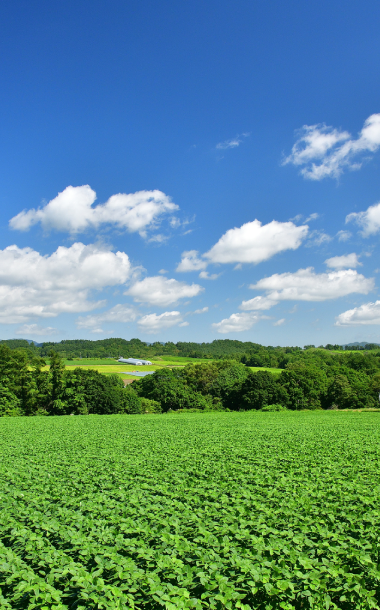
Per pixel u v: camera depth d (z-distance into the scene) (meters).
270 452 23.98
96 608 6.53
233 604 6.62
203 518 10.65
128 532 9.42
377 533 9.57
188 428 44.00
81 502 12.42
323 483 15.02
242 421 54.91
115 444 29.19
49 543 8.92
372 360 118.75
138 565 8.14
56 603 6.60
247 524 9.93
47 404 80.88
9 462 21.72
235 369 107.50
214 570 7.27
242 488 14.13
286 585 6.64
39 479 16.62
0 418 64.44
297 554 7.97
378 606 6.72
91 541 9.00
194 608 6.45
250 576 7.14
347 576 7.05
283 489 14.21
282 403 88.56
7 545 9.62
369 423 49.84
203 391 110.25
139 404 84.75
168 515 11.12
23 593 6.80
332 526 10.16
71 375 82.06
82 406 79.31
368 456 22.11
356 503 12.34
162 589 6.74
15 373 79.31
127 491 13.95
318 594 6.75
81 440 32.62
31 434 38.69
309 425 46.97
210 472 17.61
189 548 8.31
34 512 11.27
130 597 6.64
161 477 16.56
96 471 18.45
